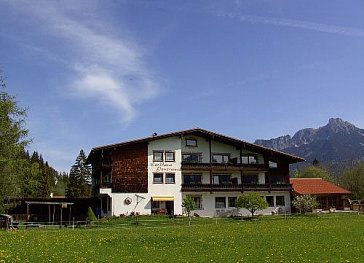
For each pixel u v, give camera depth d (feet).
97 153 230.89
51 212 229.04
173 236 103.09
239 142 244.63
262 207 213.25
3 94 174.91
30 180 187.11
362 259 67.92
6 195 169.78
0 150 166.81
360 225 136.36
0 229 151.43
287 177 255.91
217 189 236.84
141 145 230.27
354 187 358.64
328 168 506.48
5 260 66.23
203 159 241.76
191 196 233.14
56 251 79.10
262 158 253.24
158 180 230.07
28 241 95.55
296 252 75.97
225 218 206.39
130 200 223.30
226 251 78.28
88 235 112.57
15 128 170.71
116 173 224.12
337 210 255.29
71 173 394.52
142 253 76.64
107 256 73.00
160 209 226.79
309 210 237.25
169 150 234.17
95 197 240.94
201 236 103.71
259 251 77.77
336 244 86.38
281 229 123.85
